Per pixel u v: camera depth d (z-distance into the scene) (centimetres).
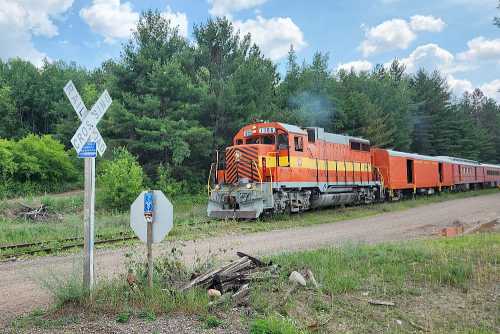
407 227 1789
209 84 3434
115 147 2986
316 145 2381
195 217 2184
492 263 1003
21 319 643
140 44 3209
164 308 668
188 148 2948
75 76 5897
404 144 5794
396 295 812
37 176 3572
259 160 2031
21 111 5459
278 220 2062
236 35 3828
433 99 6725
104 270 994
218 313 666
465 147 7050
